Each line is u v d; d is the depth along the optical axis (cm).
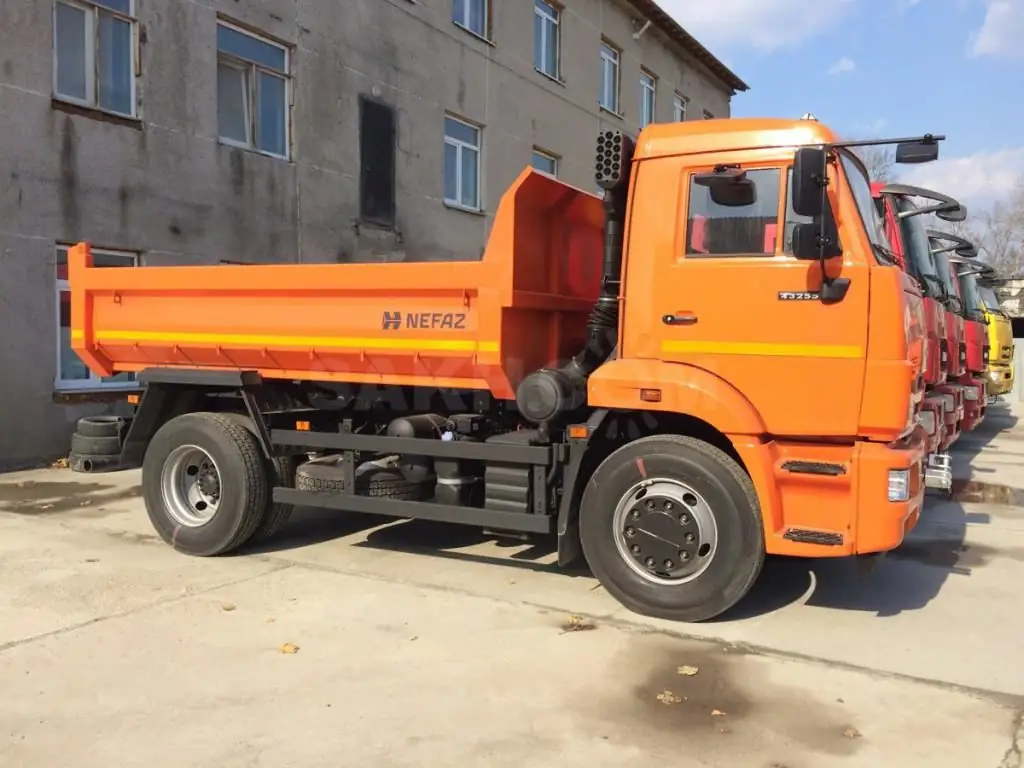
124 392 1166
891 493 471
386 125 1578
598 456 560
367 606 536
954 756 353
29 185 1034
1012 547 701
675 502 509
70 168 1076
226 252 1284
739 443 493
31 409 1058
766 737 368
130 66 1155
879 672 438
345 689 413
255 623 504
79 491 916
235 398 698
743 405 492
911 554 677
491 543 700
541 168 2094
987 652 467
